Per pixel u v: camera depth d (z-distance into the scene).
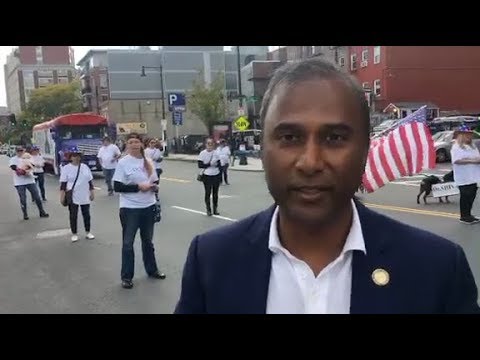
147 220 6.31
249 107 49.66
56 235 9.76
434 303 1.03
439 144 22.48
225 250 1.15
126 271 6.06
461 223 9.09
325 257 1.08
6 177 27.06
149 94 56.59
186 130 55.25
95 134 22.61
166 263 7.12
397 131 5.94
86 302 5.54
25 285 6.38
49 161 24.25
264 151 1.05
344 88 1.00
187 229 9.66
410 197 12.56
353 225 1.07
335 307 1.06
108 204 13.81
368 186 5.92
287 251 1.08
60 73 134.62
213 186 11.19
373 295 1.04
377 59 37.16
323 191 0.99
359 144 1.01
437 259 1.05
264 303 1.09
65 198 9.01
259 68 49.84
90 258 7.74
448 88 37.25
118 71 55.84
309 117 0.98
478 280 5.72
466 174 9.03
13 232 10.38
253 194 14.34
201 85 44.78
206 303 1.15
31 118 78.69
